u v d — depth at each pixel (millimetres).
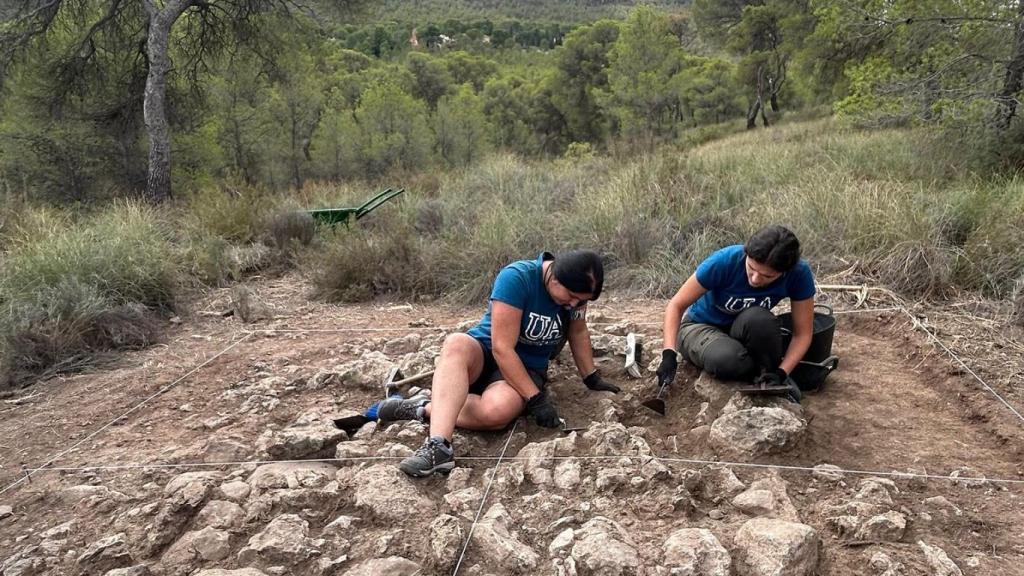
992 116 8203
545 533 2490
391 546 2447
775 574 2158
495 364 3254
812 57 16625
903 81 9398
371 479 2760
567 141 46188
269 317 5551
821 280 5105
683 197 6730
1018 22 8352
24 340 4473
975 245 4848
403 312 5680
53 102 13172
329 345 4691
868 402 3387
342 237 7195
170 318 5512
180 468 3055
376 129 18484
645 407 3342
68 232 6336
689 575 2184
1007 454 2904
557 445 2957
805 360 3463
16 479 3117
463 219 7949
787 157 9742
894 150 9266
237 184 10930
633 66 24672
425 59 47781
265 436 3287
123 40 13328
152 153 11805
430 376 3670
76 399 3990
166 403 3865
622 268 5969
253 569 2363
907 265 4855
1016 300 4293
